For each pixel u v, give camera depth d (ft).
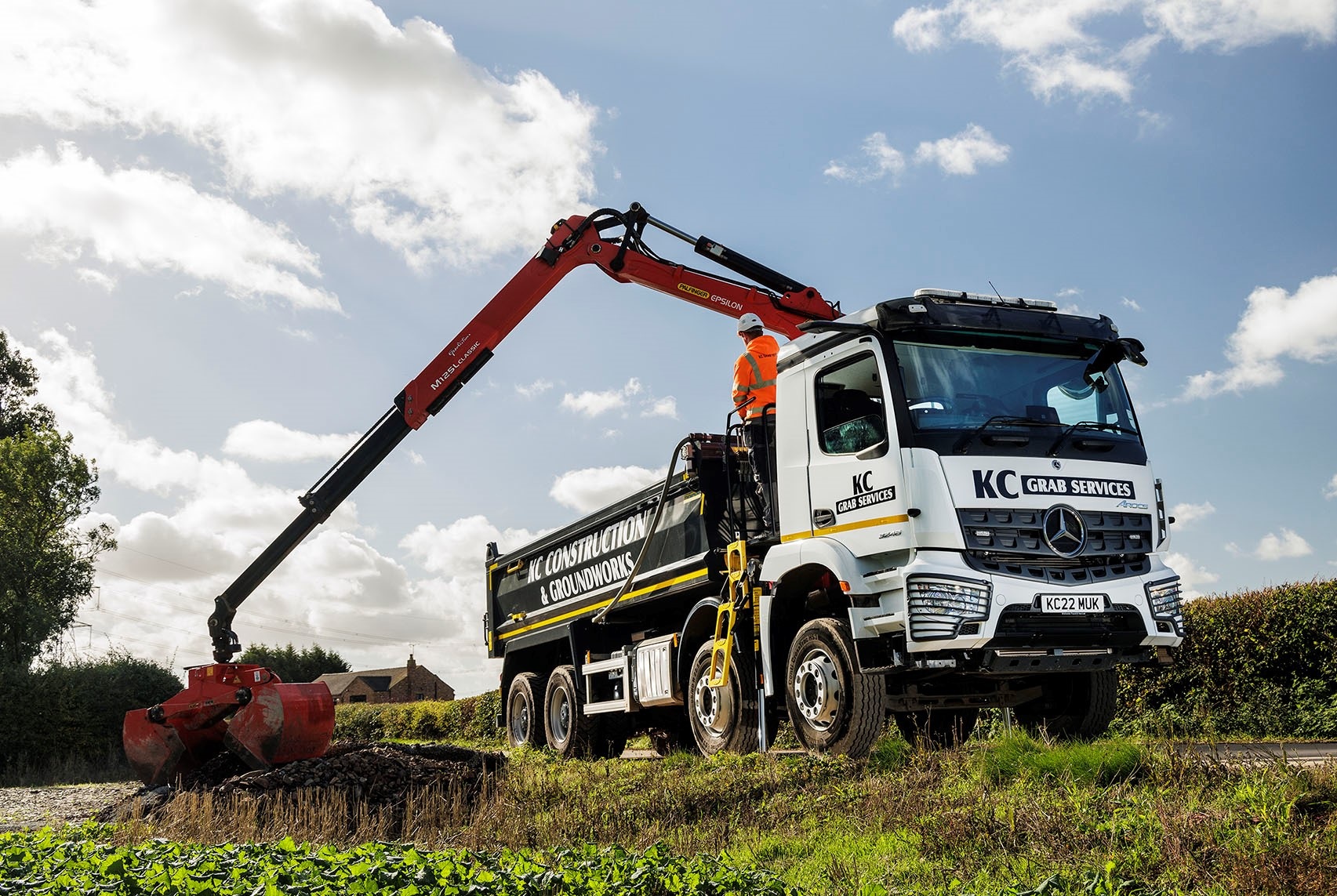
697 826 26.14
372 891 16.62
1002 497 28.30
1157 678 46.75
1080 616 28.22
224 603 43.62
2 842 22.61
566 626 48.42
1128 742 25.95
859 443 30.17
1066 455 29.40
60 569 115.55
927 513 27.96
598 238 43.91
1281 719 40.93
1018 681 32.96
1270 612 43.04
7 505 119.14
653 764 34.53
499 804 30.63
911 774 25.88
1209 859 17.99
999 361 30.45
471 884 17.17
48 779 64.34
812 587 32.71
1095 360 31.45
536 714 51.06
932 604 27.20
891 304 29.84
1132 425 31.22
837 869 20.25
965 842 20.74
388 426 43.50
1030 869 18.72
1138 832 19.54
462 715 105.91
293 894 16.65
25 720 69.36
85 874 18.21
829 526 30.94
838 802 25.27
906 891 18.72
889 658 28.78
